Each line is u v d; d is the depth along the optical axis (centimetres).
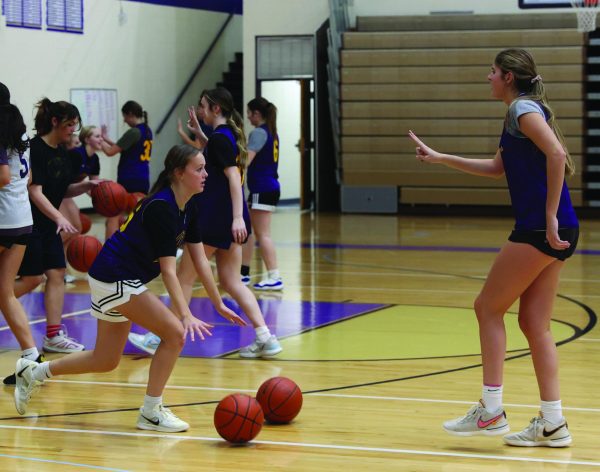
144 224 518
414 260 1325
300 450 498
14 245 646
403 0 2027
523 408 581
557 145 472
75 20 1922
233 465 472
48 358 740
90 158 1191
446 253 1398
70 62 1919
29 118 1831
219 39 2330
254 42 2083
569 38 1892
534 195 486
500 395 505
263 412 538
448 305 976
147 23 2105
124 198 1012
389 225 1800
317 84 2072
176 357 535
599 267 1256
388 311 942
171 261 516
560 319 895
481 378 664
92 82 1973
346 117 1988
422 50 1942
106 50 2003
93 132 1182
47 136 715
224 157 714
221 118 738
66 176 732
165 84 2161
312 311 944
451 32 1934
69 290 1084
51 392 629
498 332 504
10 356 746
